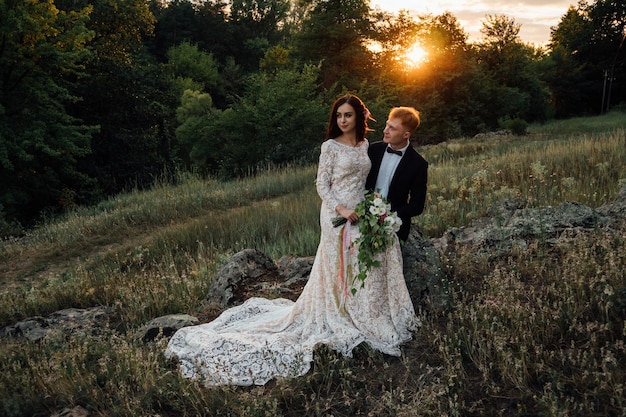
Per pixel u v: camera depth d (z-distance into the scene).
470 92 39.91
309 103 23.58
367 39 39.06
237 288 6.35
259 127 22.89
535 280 4.99
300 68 38.47
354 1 37.75
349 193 4.58
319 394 3.97
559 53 56.31
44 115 19.25
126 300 6.88
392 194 4.57
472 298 4.92
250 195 15.36
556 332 4.16
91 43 25.56
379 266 4.39
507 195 8.66
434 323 4.63
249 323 4.99
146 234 12.66
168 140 27.92
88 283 8.03
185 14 76.75
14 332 6.32
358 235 4.51
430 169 13.94
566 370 3.79
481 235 6.15
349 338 4.41
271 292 5.98
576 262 4.76
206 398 4.02
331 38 37.69
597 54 56.09
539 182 9.01
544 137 25.22
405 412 3.51
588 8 57.34
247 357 4.38
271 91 23.48
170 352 4.70
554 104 55.56
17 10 18.08
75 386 4.31
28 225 19.45
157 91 26.08
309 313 4.73
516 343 4.07
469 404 3.70
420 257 5.04
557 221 5.97
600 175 9.60
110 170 24.20
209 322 5.61
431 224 8.00
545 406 3.40
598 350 3.85
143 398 4.07
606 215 6.11
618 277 4.51
